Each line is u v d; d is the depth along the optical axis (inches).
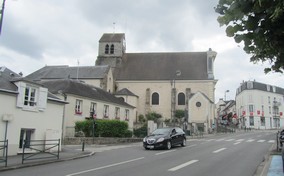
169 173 448.5
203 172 458.3
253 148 880.3
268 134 1829.5
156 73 2370.8
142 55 2539.4
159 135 893.2
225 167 511.8
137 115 2231.8
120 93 2129.7
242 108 3363.7
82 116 1349.7
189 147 938.7
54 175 432.5
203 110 2112.5
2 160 530.3
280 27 125.0
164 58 2495.1
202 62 2412.6
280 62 143.6
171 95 2253.9
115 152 796.6
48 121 773.3
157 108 2257.6
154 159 630.5
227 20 128.3
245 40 134.4
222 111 4739.2
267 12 119.8
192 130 1904.5
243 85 3403.1
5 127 648.4
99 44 2485.2
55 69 2215.8
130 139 1289.4
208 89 2246.6
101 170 478.6
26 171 474.3
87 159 641.0
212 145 1002.1
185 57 2476.6
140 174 439.2
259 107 3255.4
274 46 134.0
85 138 1100.5
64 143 1076.5
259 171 469.1
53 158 622.2
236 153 743.7
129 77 2361.0
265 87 3373.5
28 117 709.3
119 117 1652.3
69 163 573.9
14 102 673.6
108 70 2153.1
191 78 2281.0
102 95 1585.9
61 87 1344.7
